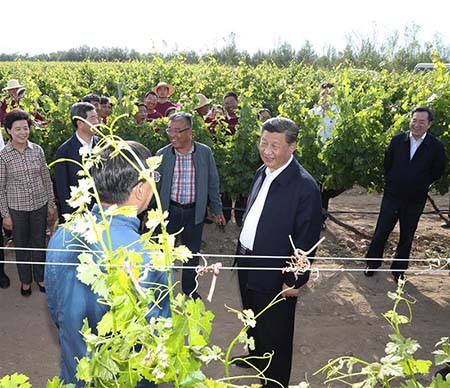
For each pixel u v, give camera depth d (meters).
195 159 4.83
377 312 5.13
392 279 5.89
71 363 1.90
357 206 9.27
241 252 3.62
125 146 1.48
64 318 1.87
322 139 7.04
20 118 4.62
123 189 1.91
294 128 3.26
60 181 4.62
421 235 7.43
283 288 3.35
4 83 18.00
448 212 7.68
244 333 1.58
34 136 6.93
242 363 4.14
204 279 5.83
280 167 3.34
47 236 6.42
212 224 7.62
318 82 17.52
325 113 7.12
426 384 3.89
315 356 4.34
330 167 6.92
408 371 1.72
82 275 1.37
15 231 4.89
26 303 5.14
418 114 5.08
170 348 1.40
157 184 4.89
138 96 15.56
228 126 8.22
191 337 1.43
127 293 1.41
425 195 5.35
